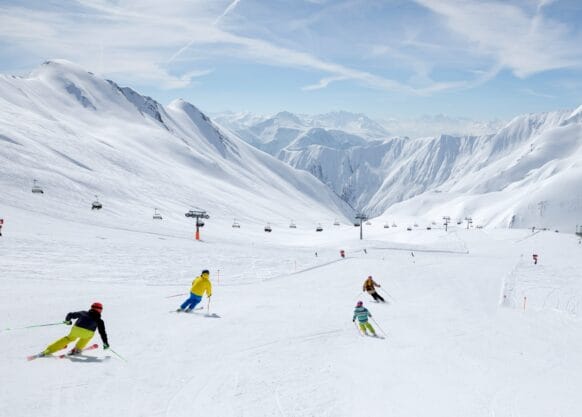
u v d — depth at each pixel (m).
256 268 41.41
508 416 11.07
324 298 28.17
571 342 21.25
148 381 10.71
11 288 22.00
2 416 8.26
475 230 117.50
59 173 116.56
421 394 11.90
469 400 11.84
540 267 54.94
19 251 34.50
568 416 11.48
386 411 10.51
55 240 41.97
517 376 14.71
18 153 118.94
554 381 14.68
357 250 66.00
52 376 10.40
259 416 9.52
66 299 19.98
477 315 26.19
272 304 23.38
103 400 9.41
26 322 15.05
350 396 11.20
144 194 147.00
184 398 10.00
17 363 11.02
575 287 43.12
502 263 55.97
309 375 12.37
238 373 11.90
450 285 37.72
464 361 15.79
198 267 38.59
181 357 12.68
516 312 29.02
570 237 99.25
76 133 197.50
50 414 8.53
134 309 18.92
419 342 17.91
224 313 19.55
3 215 53.03
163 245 49.78
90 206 94.62
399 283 36.91
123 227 66.00
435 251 73.00
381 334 18.69
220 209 178.88
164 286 29.09
